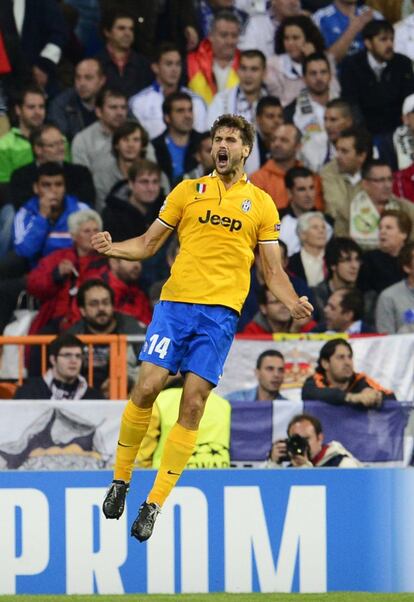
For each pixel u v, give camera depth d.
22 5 36.59
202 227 18.86
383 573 21.97
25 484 21.44
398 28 40.28
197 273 18.81
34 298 32.69
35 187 33.84
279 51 38.62
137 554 21.59
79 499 21.55
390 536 22.02
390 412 27.91
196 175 36.06
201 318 18.72
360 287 34.50
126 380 28.78
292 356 30.14
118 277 32.62
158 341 18.73
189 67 37.69
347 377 28.41
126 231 33.97
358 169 36.22
